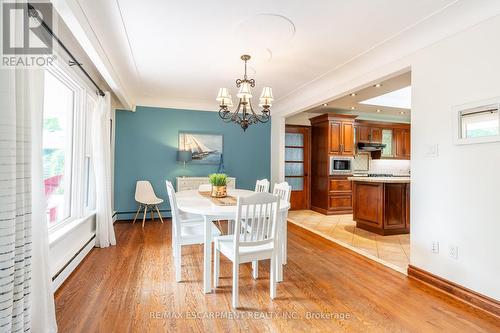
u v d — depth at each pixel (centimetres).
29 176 140
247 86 288
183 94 466
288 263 293
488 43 192
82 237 308
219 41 260
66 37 237
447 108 220
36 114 158
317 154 604
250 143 561
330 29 235
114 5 199
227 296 217
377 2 196
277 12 210
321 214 573
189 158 496
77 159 303
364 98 492
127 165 491
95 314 188
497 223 189
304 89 415
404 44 252
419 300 212
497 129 186
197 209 229
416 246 249
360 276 259
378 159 656
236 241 200
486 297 195
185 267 277
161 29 237
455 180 215
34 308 152
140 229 432
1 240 119
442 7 203
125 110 489
